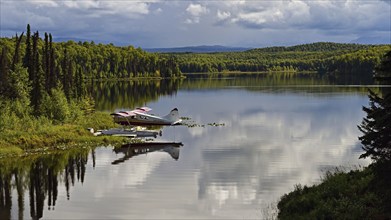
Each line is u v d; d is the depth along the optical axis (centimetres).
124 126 5375
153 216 2295
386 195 1820
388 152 1769
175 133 4978
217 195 2627
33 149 3944
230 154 3781
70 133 4416
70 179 3019
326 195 2181
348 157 3591
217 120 6000
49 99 5106
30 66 5775
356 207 1909
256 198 2556
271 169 3231
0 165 3412
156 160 3588
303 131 4941
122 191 2736
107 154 3831
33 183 2933
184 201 2527
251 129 5159
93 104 6431
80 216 2303
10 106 4784
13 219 2256
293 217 2034
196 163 3462
